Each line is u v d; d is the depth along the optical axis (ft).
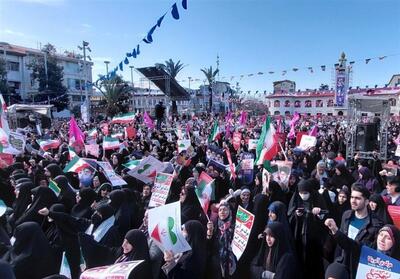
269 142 25.81
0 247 15.34
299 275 13.46
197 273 13.37
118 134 54.70
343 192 18.52
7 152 30.14
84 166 27.48
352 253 12.60
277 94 179.32
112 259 14.39
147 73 108.17
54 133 64.28
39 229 14.35
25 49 160.66
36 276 13.70
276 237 13.48
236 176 28.71
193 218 19.15
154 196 20.07
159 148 44.09
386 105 44.52
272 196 21.07
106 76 50.26
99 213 16.43
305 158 35.88
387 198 19.13
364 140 42.83
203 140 53.78
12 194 24.61
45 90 141.18
